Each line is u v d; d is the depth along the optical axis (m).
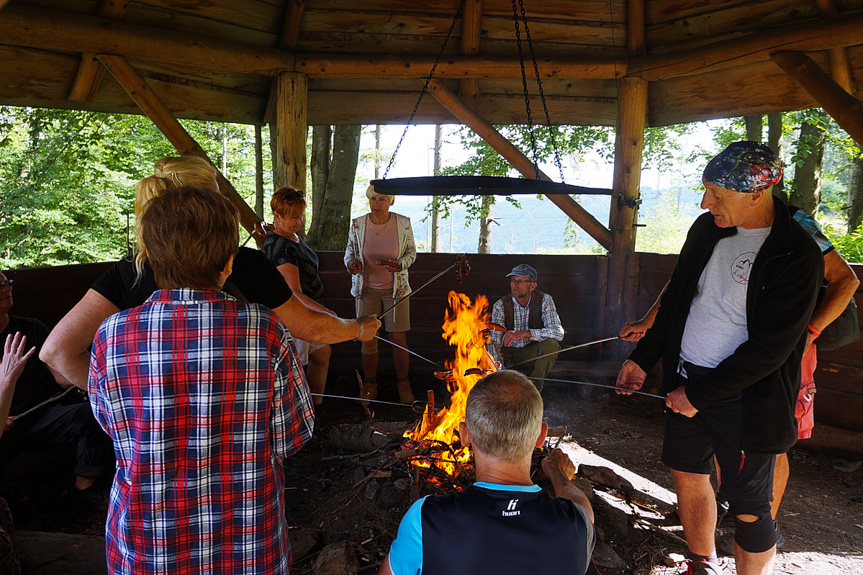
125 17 4.49
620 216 5.55
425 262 5.59
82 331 1.74
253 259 1.88
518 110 5.87
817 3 4.47
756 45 4.56
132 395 1.39
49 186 11.52
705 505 2.62
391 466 3.29
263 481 1.48
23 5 4.04
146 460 1.38
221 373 1.40
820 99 4.34
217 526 1.44
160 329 1.38
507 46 5.46
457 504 1.39
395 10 5.25
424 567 1.38
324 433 4.36
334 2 5.17
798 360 2.32
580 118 5.91
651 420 4.87
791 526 3.33
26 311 4.13
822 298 2.48
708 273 2.46
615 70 5.31
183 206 1.41
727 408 2.37
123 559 1.43
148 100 4.66
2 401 1.97
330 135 9.48
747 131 9.55
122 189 12.52
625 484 3.46
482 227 17.27
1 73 4.31
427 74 5.30
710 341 2.42
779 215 2.26
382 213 4.77
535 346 4.69
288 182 5.30
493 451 1.45
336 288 5.57
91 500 3.21
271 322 1.49
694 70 4.96
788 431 2.30
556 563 1.35
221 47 4.77
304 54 5.16
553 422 4.79
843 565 2.98
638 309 5.61
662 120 5.81
